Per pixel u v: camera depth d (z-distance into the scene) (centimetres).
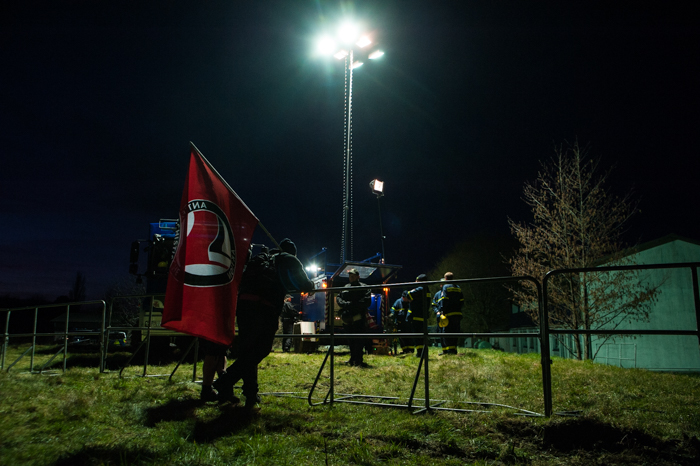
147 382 582
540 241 1462
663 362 1606
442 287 1018
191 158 477
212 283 445
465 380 600
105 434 326
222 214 468
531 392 520
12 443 286
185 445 303
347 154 1662
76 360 966
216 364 474
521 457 293
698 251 1634
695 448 283
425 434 343
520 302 1452
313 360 912
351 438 330
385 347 1251
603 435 304
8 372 672
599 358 1680
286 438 334
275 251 500
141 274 957
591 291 1366
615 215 1384
